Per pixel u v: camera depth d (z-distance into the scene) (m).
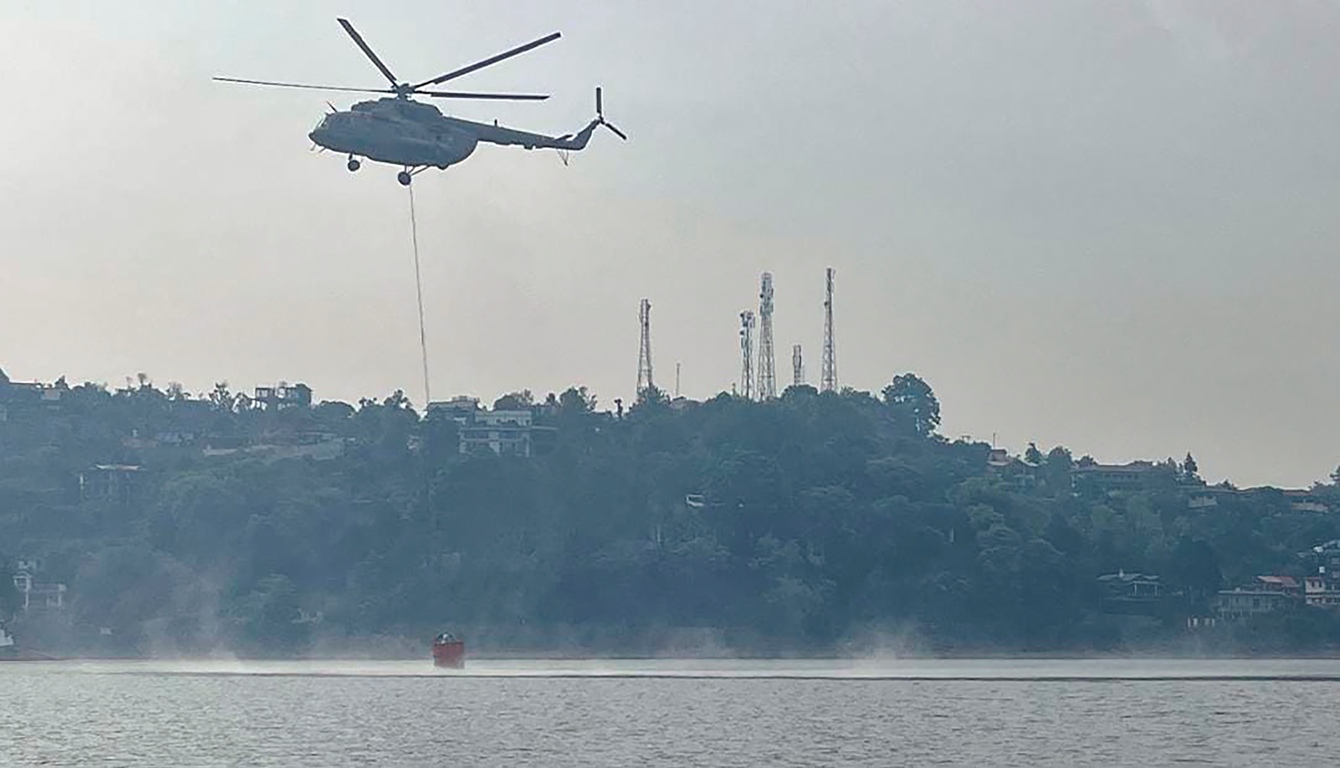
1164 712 153.62
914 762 118.06
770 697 169.88
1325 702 163.38
